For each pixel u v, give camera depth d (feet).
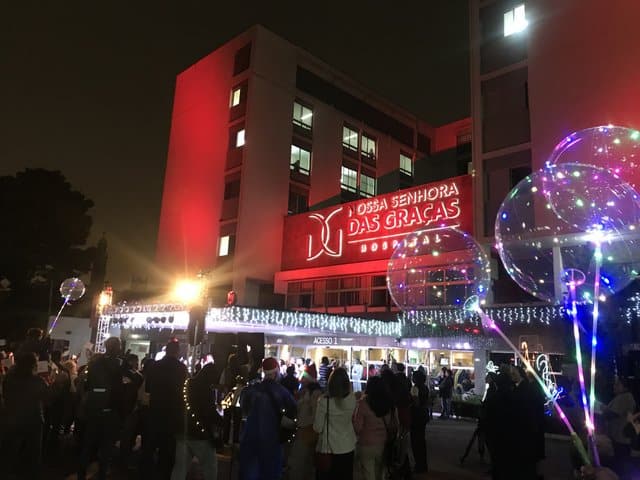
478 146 73.87
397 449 22.86
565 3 69.00
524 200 24.50
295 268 96.12
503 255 25.02
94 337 70.08
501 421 18.33
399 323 70.49
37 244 105.40
